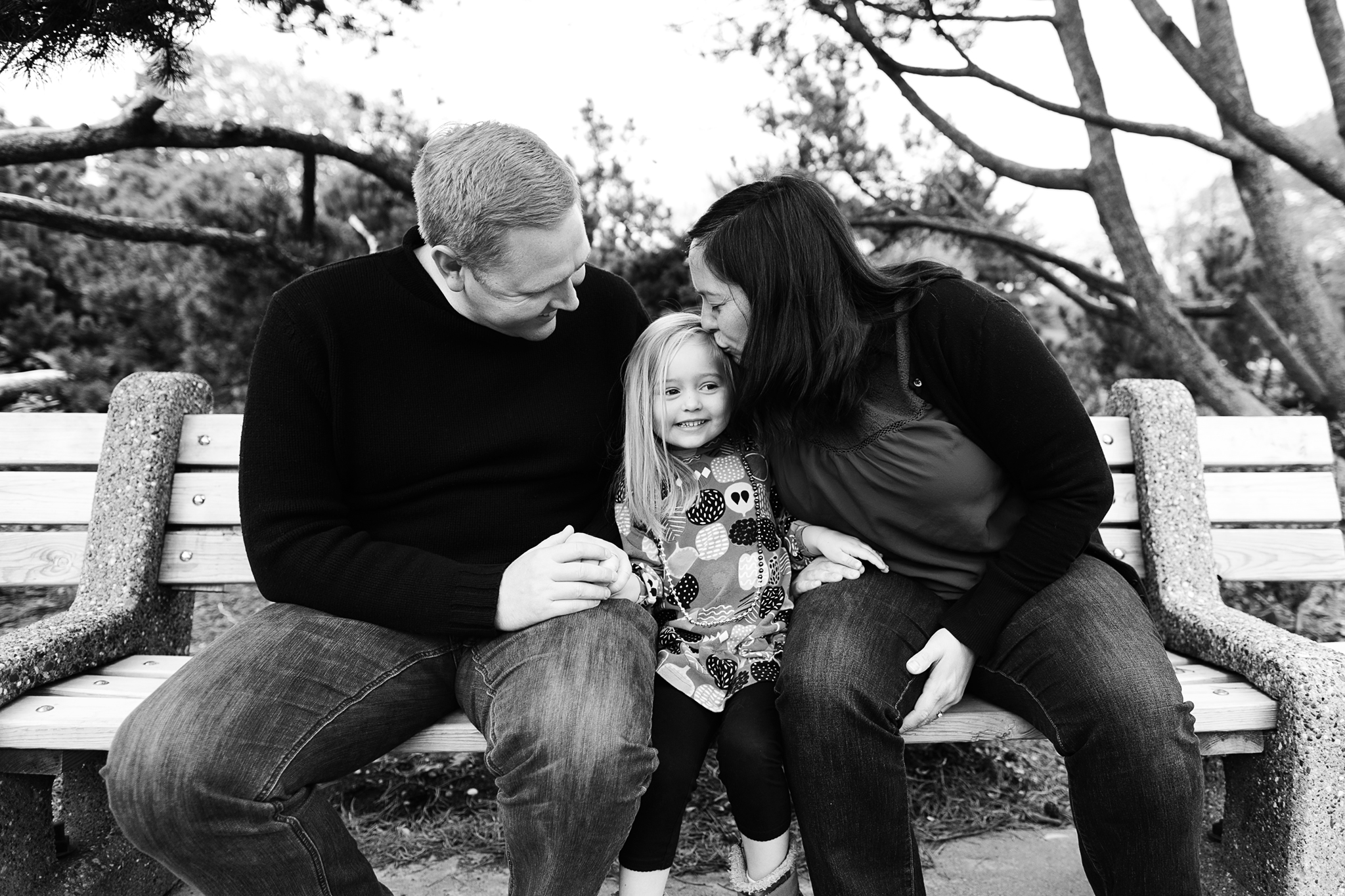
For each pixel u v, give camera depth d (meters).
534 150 1.64
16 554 2.22
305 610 1.68
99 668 1.97
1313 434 2.29
